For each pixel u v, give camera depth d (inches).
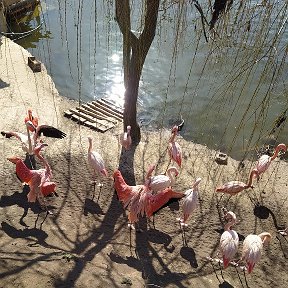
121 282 149.6
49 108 273.9
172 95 307.7
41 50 366.0
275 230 195.8
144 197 181.6
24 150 220.2
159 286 158.7
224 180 222.5
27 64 324.2
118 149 238.4
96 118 269.0
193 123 280.2
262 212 204.2
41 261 151.6
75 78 328.8
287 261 181.3
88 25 399.2
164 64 337.4
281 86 298.0
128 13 196.5
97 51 362.3
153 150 242.5
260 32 144.7
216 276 170.6
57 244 173.3
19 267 146.2
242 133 270.1
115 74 334.3
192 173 226.1
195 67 331.9
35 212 191.2
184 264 174.2
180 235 189.5
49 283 140.5
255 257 162.1
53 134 221.3
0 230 177.2
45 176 190.1
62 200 200.7
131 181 217.9
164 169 227.1
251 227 196.4
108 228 188.9
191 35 341.1
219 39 151.4
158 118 284.5
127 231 188.2
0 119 253.0
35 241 172.6
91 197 204.7
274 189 217.6
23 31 396.5
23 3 409.1
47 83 303.9
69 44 373.7
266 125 274.8
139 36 209.2
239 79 195.6
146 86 315.3
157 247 181.6
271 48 143.8
